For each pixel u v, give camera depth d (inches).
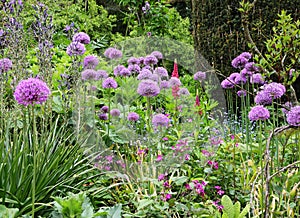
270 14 201.3
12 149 98.0
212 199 113.9
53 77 151.3
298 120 92.4
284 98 183.5
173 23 283.7
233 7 208.5
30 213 89.7
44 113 120.3
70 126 130.0
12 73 112.3
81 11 290.2
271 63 134.6
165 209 97.6
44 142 104.2
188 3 361.4
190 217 97.4
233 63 136.4
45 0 239.6
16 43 112.9
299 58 137.6
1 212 76.0
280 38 131.6
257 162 126.6
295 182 104.7
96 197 106.7
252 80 134.5
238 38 208.2
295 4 199.2
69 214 76.7
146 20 274.4
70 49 118.8
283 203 100.9
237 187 116.2
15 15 115.8
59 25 243.1
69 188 101.4
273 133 95.4
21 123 124.6
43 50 115.0
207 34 221.3
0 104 111.2
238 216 90.6
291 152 123.0
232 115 161.9
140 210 94.9
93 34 279.7
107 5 374.0
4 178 90.8
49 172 101.0
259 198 102.0
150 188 106.4
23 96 67.7
